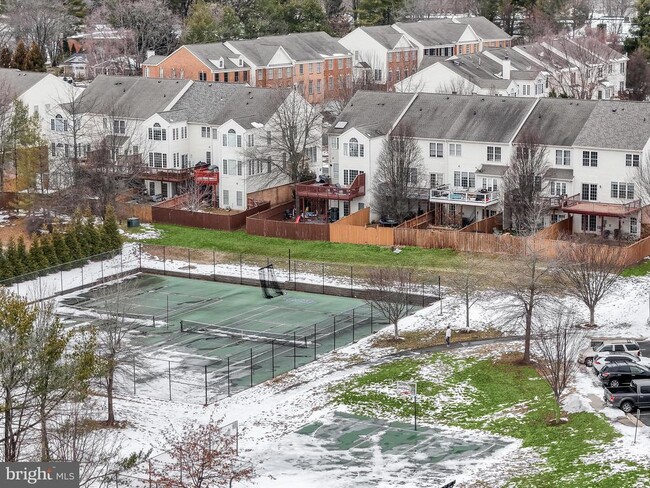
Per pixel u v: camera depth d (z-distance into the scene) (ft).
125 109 597.93
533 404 333.42
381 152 535.60
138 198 572.51
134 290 442.91
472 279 427.74
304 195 541.34
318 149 579.48
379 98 558.97
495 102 537.24
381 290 400.26
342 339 402.52
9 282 460.14
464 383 354.74
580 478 277.85
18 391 309.22
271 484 287.28
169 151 581.94
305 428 327.47
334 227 506.89
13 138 560.20
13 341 265.75
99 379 342.64
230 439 285.84
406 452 308.60
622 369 335.47
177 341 403.34
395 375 362.12
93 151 553.64
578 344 353.51
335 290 457.68
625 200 497.05
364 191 539.29
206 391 350.64
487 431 320.29
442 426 326.65
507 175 500.33
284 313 433.89
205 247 511.81
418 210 531.50
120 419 330.54
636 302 417.08
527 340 364.58
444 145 530.68
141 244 511.81
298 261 490.08
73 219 502.38
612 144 495.82
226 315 431.84
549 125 517.55
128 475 280.31
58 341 273.54
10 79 648.79
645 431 302.25
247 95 581.94
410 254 483.51
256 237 518.78
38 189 565.53
